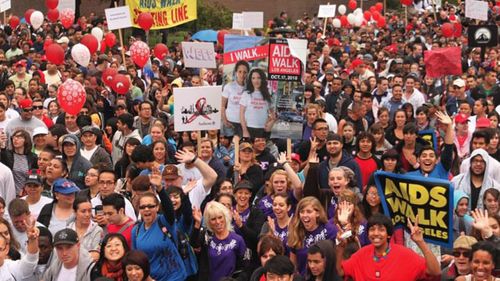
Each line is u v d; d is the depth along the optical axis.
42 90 19.52
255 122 13.73
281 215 10.76
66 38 27.28
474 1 26.19
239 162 13.78
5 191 12.87
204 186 11.98
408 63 23.78
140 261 9.49
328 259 9.36
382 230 9.04
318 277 9.43
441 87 20.30
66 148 13.46
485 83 19.84
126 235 10.70
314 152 11.89
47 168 12.73
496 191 11.17
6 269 9.75
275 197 10.81
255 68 13.66
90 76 21.44
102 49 27.11
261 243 9.88
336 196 11.25
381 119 15.96
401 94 18.48
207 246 10.70
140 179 11.55
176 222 10.58
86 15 44.59
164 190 10.48
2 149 14.09
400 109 15.95
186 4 27.22
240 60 13.68
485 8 26.27
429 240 9.87
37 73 21.30
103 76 20.36
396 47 28.62
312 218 10.09
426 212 9.84
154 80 21.48
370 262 9.12
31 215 10.88
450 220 9.70
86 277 9.88
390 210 10.20
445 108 18.86
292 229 10.22
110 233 10.09
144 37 34.44
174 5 27.14
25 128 15.77
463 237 9.52
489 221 9.92
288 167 11.70
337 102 19.11
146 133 16.66
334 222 10.30
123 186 12.80
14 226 10.42
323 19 39.22
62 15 29.64
